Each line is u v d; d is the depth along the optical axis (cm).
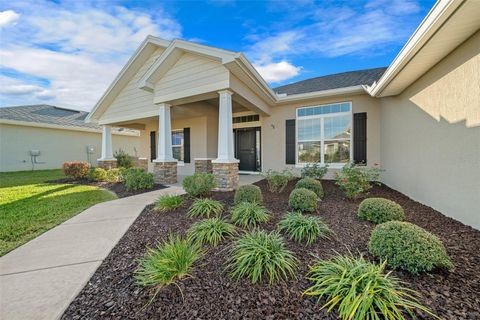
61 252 269
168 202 433
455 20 268
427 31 294
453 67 341
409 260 198
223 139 610
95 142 1678
